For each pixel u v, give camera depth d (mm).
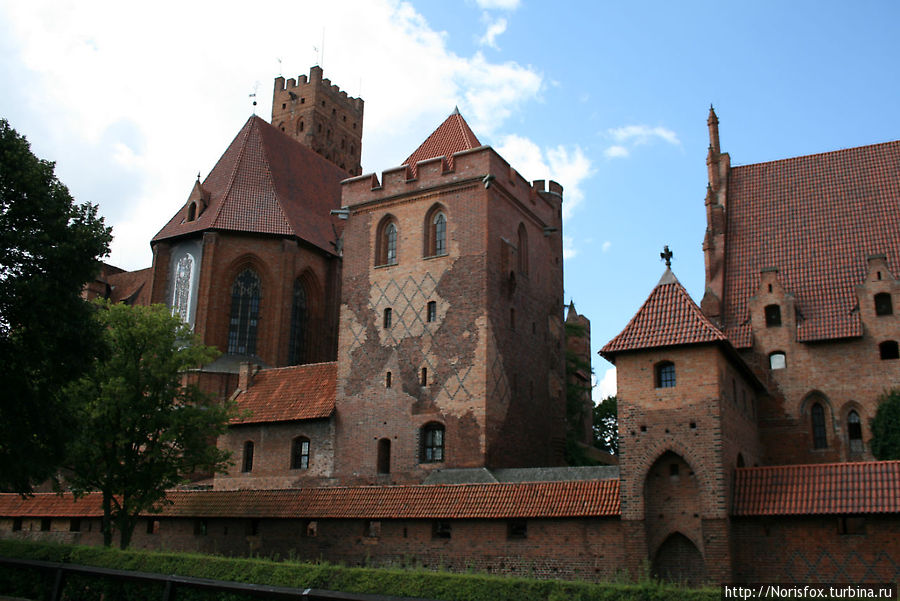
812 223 52219
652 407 37469
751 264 52031
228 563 32688
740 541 35094
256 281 70938
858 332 45125
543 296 58875
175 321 50406
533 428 54250
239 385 59844
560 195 65250
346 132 114500
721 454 35438
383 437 51375
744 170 57656
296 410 54594
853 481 34125
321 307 74562
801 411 45875
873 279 46000
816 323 46875
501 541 39906
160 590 29859
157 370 48000
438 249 53906
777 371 47000
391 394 51969
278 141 80938
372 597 24031
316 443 53219
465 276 51656
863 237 49906
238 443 55906
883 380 44312
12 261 36938
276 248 71188
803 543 33875
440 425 50062
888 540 32312
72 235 38344
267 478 54062
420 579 28938
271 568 31578
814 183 54375
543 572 38375
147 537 50750
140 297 84562
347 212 57750
